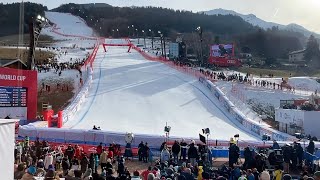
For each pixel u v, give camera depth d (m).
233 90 66.75
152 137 29.53
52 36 188.00
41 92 64.81
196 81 72.94
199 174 17.91
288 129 45.47
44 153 22.30
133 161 25.72
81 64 83.25
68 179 15.42
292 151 22.34
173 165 20.45
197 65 105.50
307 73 125.69
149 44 173.62
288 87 73.94
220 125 46.69
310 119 41.97
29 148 23.14
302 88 81.50
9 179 13.28
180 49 117.31
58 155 22.38
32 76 37.78
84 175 17.53
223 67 110.31
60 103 60.12
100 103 53.72
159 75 76.81
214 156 27.44
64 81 70.56
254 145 29.38
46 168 20.36
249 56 164.62
